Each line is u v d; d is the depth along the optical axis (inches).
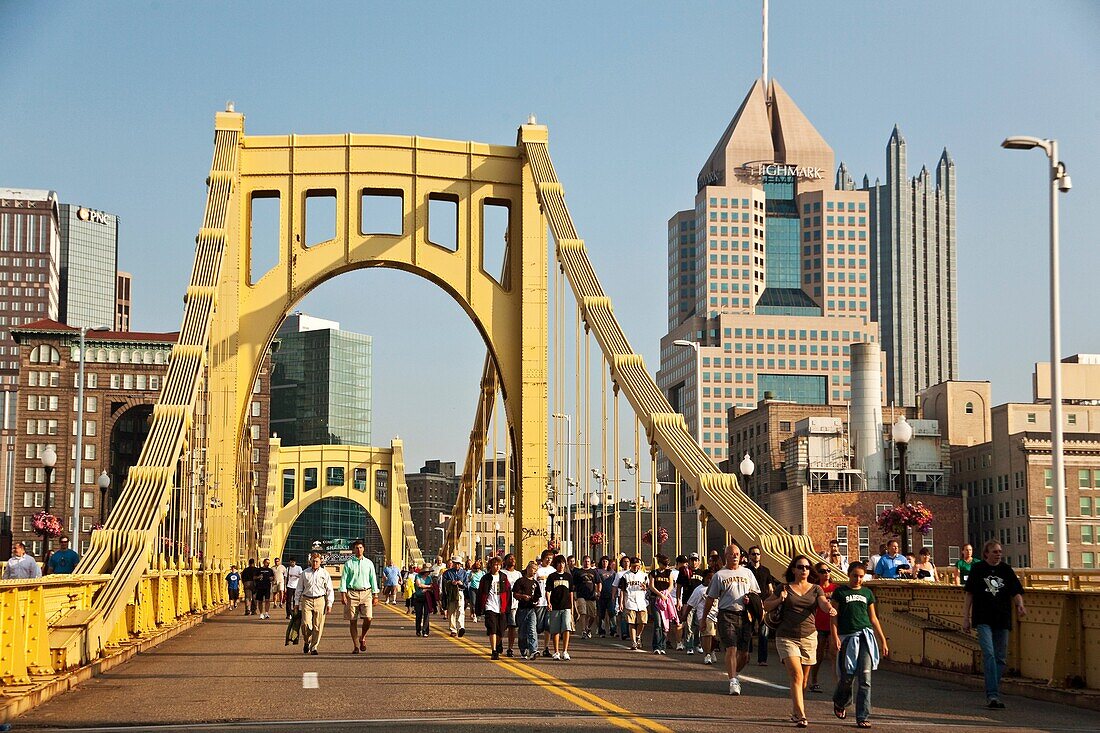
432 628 1840.6
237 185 2186.3
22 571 1160.8
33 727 668.1
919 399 6830.7
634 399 1839.3
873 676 1053.8
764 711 764.6
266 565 2544.3
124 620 1254.9
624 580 1405.0
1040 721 733.3
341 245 2203.5
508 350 2222.0
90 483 6929.1
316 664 1102.4
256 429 7130.9
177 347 1845.5
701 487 1592.0
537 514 2150.6
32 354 6988.2
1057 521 1194.6
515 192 2262.6
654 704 786.2
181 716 714.2
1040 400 6550.2
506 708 751.7
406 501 5876.0
